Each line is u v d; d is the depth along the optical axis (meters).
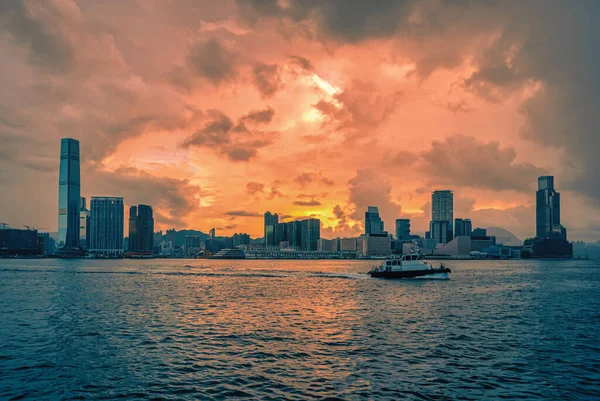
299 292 110.25
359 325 61.44
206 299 94.81
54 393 33.59
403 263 155.12
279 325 61.47
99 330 57.78
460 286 130.12
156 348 47.22
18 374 38.25
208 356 43.75
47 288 123.81
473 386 34.97
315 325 61.41
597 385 35.50
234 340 51.22
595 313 75.00
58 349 46.94
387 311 75.44
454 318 68.06
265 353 44.84
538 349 47.22
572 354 45.12
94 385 35.31
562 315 72.38
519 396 32.88
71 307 81.25
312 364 40.84
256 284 138.62
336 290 114.94
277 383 35.50
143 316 70.00
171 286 131.62
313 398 32.22
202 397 32.56
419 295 102.19
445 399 32.19
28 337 53.31
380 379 36.53
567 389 34.47
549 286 137.50
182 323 63.31
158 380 36.41
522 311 77.00
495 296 102.69
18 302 89.31
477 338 52.78
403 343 49.66
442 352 45.53
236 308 79.56
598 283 153.12
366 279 159.50
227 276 187.00
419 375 37.66
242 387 34.59
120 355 44.25
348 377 37.03
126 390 34.09
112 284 139.62
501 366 40.56
